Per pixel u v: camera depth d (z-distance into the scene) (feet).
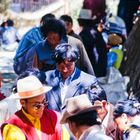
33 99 19.16
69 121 17.38
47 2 87.40
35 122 19.45
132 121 19.52
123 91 34.04
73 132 17.40
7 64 48.55
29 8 84.94
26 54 26.25
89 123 17.22
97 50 33.37
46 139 19.42
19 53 26.99
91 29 33.42
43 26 25.76
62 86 23.00
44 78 22.61
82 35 33.30
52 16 31.58
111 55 36.11
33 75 20.89
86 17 34.30
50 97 22.86
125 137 19.33
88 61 27.09
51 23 25.48
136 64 35.94
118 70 35.81
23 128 19.27
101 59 33.58
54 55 23.11
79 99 17.42
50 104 22.81
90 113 17.24
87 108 17.17
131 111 19.48
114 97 33.68
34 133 19.31
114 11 75.36
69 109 17.30
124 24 49.90
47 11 86.22
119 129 19.65
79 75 23.18
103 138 16.96
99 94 20.53
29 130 19.29
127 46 37.22
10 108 21.44
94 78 23.29
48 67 25.81
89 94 20.52
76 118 17.22
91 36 33.17
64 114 17.37
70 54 22.91
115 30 48.91
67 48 23.07
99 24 38.09
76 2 85.46
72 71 23.08
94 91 20.57
